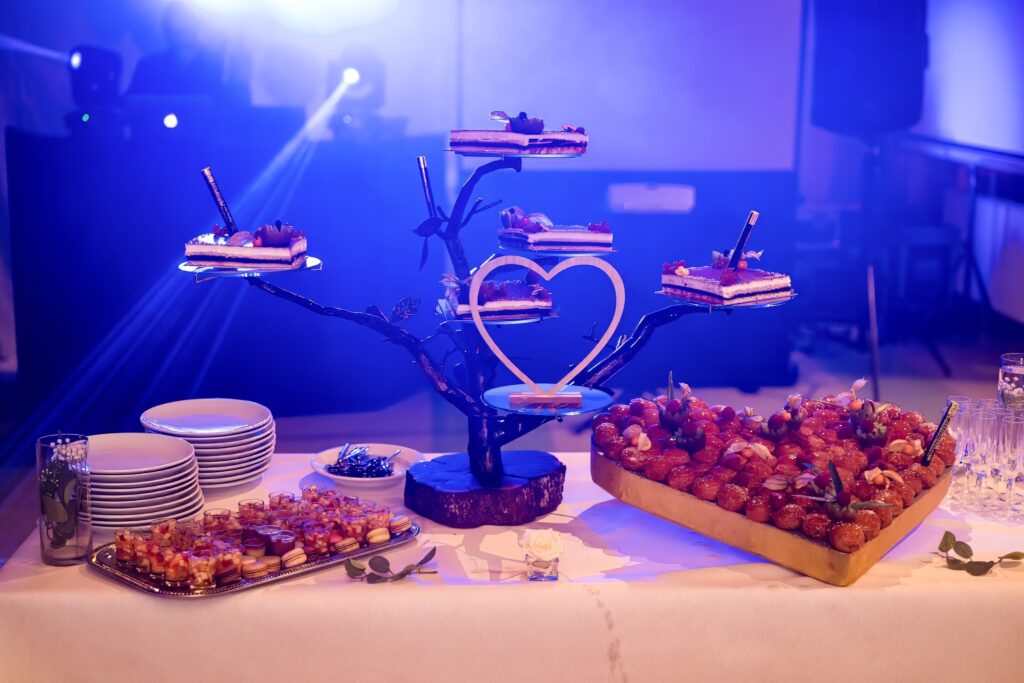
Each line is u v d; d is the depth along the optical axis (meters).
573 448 5.80
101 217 5.78
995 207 6.82
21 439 5.79
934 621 1.98
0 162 5.61
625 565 2.09
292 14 5.95
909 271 6.87
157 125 5.81
